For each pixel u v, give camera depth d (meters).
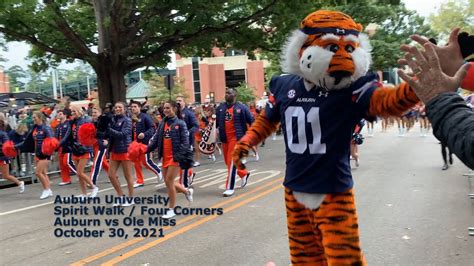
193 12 16.05
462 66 1.77
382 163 12.23
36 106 23.23
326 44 2.78
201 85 54.69
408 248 5.14
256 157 14.07
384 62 23.83
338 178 2.88
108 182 11.31
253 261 4.91
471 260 4.71
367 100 2.78
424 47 1.82
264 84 55.66
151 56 18.27
